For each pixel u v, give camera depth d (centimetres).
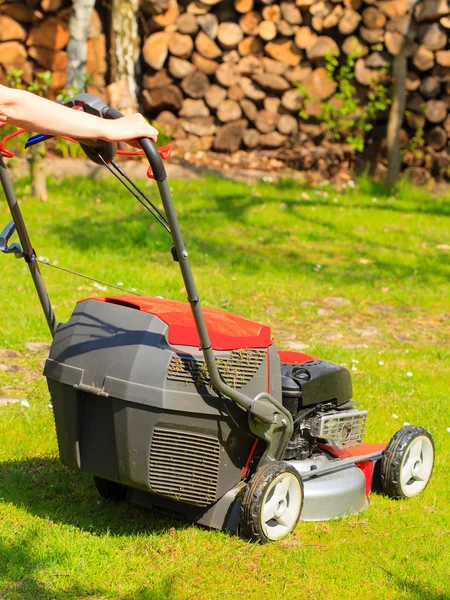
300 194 1280
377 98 1407
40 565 322
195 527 362
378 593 321
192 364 327
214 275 887
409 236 1106
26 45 1368
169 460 333
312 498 380
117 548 342
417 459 425
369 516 393
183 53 1375
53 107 278
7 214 1063
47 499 391
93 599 302
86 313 343
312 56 1366
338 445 408
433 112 1382
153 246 975
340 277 920
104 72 1389
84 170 1279
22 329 657
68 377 334
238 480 356
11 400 511
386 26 1359
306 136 1423
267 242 1035
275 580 324
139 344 325
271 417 347
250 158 1412
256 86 1407
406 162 1420
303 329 748
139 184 1246
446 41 1354
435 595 322
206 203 1177
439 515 402
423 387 605
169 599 304
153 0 1336
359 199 1293
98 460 337
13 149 1312
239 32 1378
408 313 831
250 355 349
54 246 954
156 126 1385
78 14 1283
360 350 684
